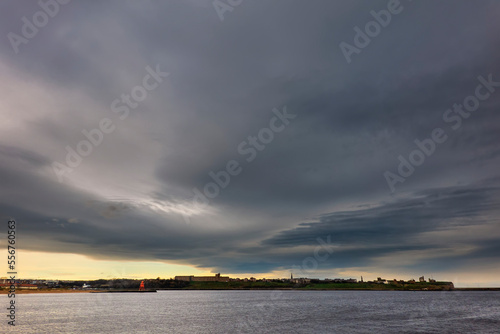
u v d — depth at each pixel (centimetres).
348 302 19075
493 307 14300
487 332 6769
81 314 11181
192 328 7444
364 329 7238
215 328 7431
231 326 7769
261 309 13400
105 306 15888
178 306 15762
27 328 7525
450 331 6938
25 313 11681
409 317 9794
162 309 13662
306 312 11638
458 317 9831
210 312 11831
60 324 8262
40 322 8744
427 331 6931
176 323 8412
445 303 17712
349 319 9262
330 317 9831
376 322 8500
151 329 7319
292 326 7725
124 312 12044
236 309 13412
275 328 7419
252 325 7962
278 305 16250
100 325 8019
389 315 10431
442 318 9525
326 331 6944
